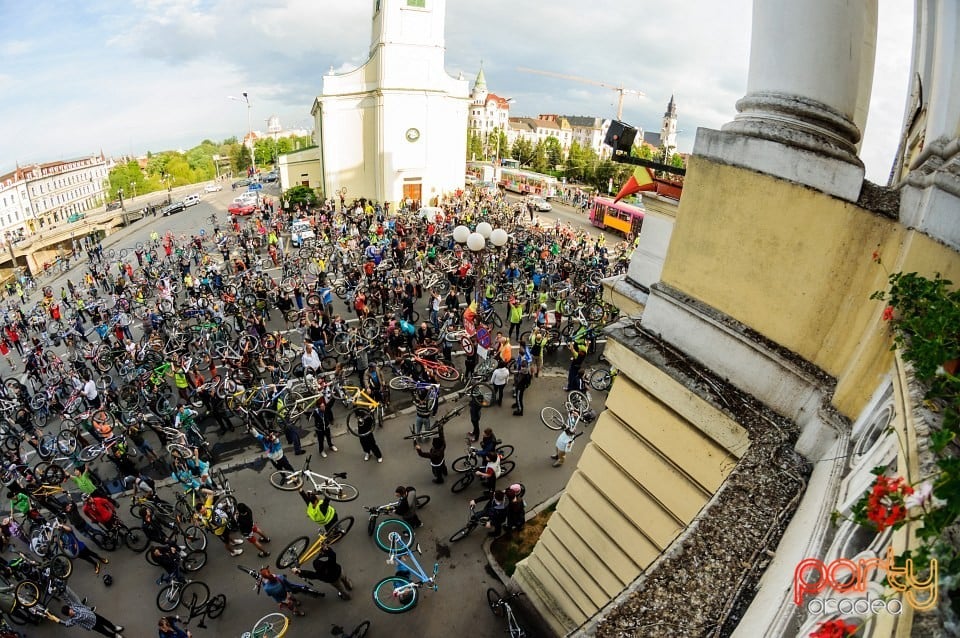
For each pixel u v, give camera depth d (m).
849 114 4.54
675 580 3.60
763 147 4.41
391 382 15.82
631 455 6.45
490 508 10.30
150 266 28.78
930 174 3.48
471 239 19.86
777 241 4.48
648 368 5.76
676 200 6.16
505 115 128.38
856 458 3.41
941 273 3.28
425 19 40.78
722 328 5.05
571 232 38.19
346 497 11.84
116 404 14.24
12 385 16.30
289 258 27.47
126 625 9.34
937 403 2.47
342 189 46.16
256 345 17.66
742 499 4.09
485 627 9.16
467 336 16.52
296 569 9.07
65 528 10.03
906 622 1.67
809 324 4.38
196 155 141.62
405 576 9.44
